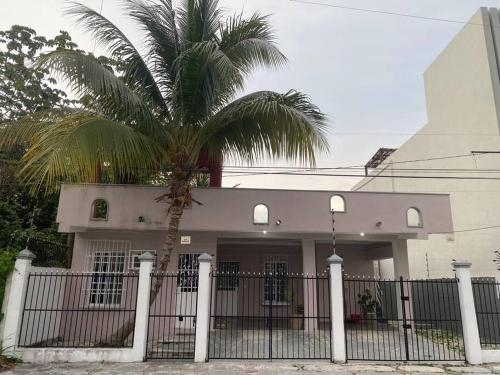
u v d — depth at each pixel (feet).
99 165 30.32
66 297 35.91
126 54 31.12
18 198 47.01
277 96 29.19
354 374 23.94
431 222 39.55
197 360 26.37
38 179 28.04
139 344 26.43
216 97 30.58
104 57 45.70
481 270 55.31
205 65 28.04
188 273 38.96
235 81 27.71
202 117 31.30
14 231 41.68
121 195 37.01
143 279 27.53
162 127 30.94
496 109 53.62
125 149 26.66
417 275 69.62
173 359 27.04
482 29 56.65
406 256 42.57
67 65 24.58
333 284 27.96
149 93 31.78
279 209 38.34
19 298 26.53
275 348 31.55
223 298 50.55
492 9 57.52
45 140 24.34
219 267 51.67
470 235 57.93
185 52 27.96
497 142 53.11
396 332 42.14
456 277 29.04
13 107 48.62
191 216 37.37
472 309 27.81
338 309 27.53
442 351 31.65
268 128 29.84
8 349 25.50
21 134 29.25
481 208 55.98
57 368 24.38
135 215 36.65
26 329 26.86
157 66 31.96
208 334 27.53
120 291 37.27
